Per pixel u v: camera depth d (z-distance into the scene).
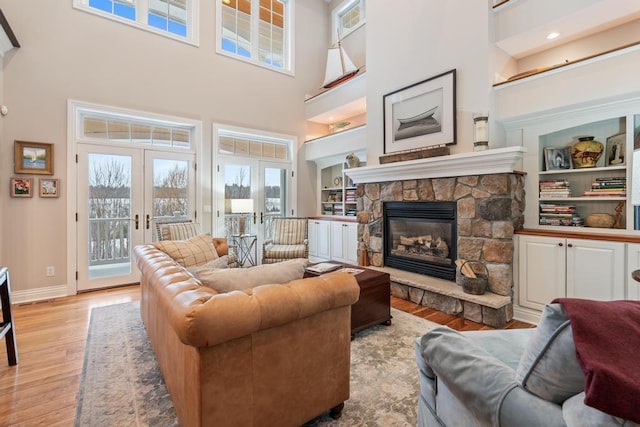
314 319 1.49
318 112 5.82
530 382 0.84
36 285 3.65
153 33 4.46
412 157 3.59
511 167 2.80
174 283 1.46
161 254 2.21
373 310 2.71
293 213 5.97
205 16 4.94
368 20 4.29
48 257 3.72
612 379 0.64
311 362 1.49
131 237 4.31
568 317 0.80
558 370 0.79
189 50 4.78
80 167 3.94
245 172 5.50
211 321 1.13
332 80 5.57
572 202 3.03
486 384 0.92
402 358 2.24
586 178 2.93
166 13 4.68
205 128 4.94
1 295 2.11
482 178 3.02
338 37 5.83
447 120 3.35
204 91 4.92
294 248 4.78
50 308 3.33
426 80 3.54
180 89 4.69
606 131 2.85
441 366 1.08
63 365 2.16
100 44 4.06
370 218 4.20
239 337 1.24
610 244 2.43
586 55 2.99
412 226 3.84
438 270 3.49
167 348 1.65
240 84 5.31
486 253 3.01
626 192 2.57
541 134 2.99
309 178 6.21
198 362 1.17
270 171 5.79
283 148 6.00
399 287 3.64
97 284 4.05
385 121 4.02
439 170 3.32
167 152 4.61
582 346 0.73
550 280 2.74
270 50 5.86
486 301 2.79
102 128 4.19
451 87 3.30
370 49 4.25
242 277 1.49
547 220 3.01
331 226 5.52
